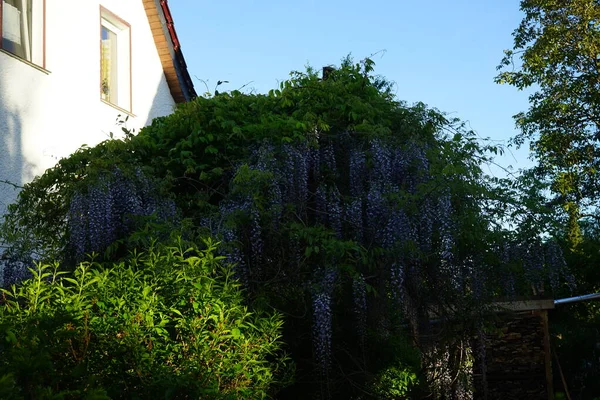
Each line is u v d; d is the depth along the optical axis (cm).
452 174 684
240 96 771
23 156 1089
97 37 1276
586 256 1598
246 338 520
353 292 666
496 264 741
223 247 623
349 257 680
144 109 1422
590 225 1948
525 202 759
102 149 736
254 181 664
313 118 713
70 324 441
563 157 2478
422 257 680
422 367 780
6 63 1068
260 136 718
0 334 406
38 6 1145
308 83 768
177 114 759
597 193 2459
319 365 677
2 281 771
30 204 747
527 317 1360
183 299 490
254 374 508
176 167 741
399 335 751
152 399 443
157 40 1456
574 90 2466
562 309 1623
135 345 443
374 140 707
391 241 670
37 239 733
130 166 697
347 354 734
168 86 1507
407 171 712
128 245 658
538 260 768
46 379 418
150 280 498
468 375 774
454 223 686
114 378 446
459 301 729
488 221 739
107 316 453
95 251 666
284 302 691
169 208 680
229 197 691
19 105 1089
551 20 2436
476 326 745
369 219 686
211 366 474
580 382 1508
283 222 685
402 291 672
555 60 2436
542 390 1345
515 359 1351
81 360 431
